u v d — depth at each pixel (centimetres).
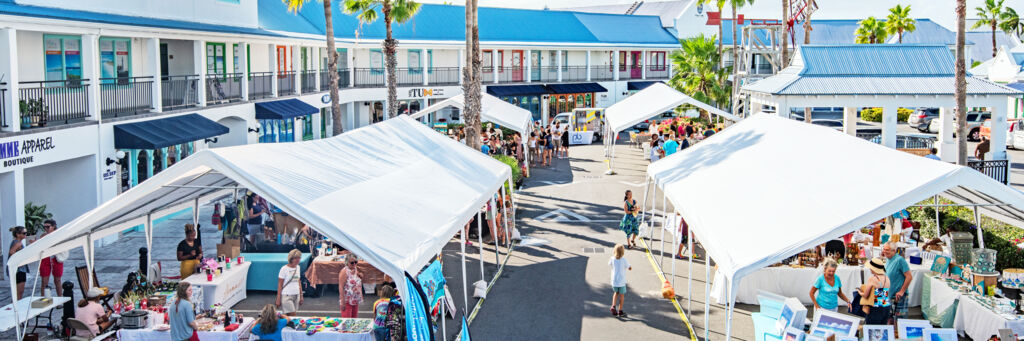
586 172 3228
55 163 1861
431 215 1195
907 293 1190
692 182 1422
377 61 4672
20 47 1858
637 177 3067
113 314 1219
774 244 970
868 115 5312
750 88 2961
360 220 1031
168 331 1098
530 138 3547
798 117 4794
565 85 5328
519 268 1667
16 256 1041
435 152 1600
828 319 1005
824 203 1044
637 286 1516
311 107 3328
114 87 2095
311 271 1458
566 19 5834
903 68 2716
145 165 2208
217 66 2853
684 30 6438
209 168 1125
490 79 5128
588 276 1595
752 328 1258
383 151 1468
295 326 1106
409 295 922
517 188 2792
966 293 1181
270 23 3316
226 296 1374
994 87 2623
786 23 3397
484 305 1405
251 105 2844
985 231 1508
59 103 1831
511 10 5572
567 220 2202
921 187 945
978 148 3053
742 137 1616
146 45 2397
